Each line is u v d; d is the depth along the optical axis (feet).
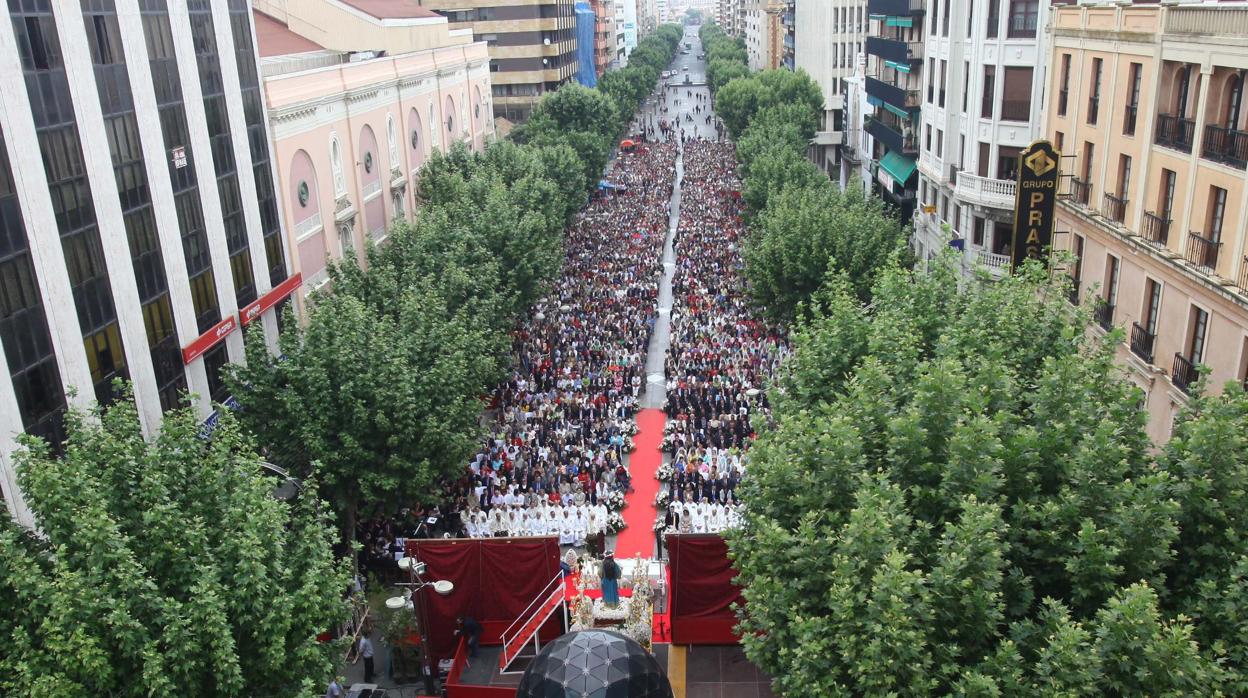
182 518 57.21
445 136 211.41
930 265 88.07
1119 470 51.21
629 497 117.19
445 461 93.04
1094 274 112.68
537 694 43.21
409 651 82.74
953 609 46.93
